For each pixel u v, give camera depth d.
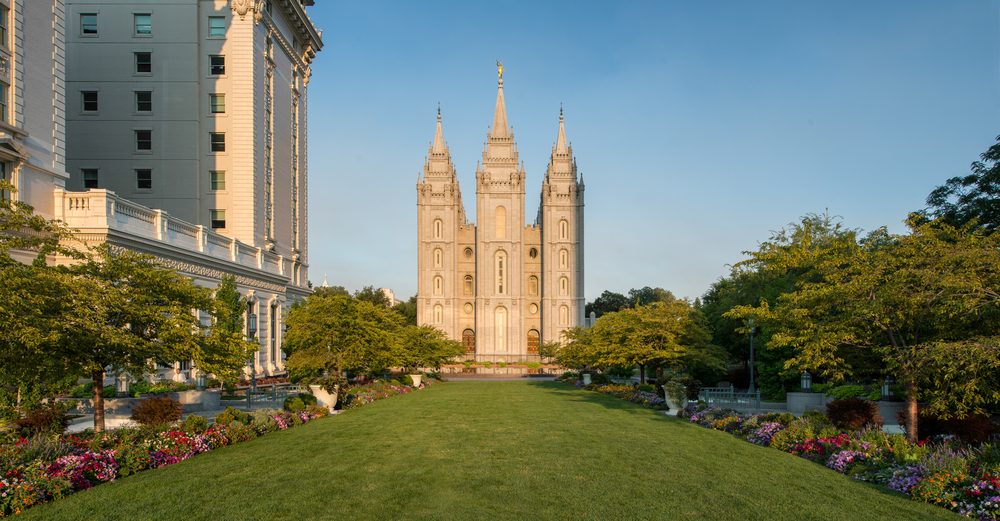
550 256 97.44
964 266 17.38
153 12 50.38
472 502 13.52
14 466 13.61
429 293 98.62
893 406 27.47
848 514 12.88
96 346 17.38
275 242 56.59
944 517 12.75
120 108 50.16
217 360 20.58
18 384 19.72
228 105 50.59
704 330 39.38
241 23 50.59
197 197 50.28
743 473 16.50
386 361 39.72
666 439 22.03
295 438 21.78
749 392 38.59
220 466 16.77
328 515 12.46
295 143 64.69
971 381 15.81
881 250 20.31
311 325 32.06
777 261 25.47
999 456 15.73
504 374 80.81
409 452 19.11
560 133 99.50
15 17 26.95
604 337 46.59
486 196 98.62
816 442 19.31
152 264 20.34
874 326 19.67
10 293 13.95
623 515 12.69
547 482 15.35
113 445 16.73
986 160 30.22
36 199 27.91
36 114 28.14
